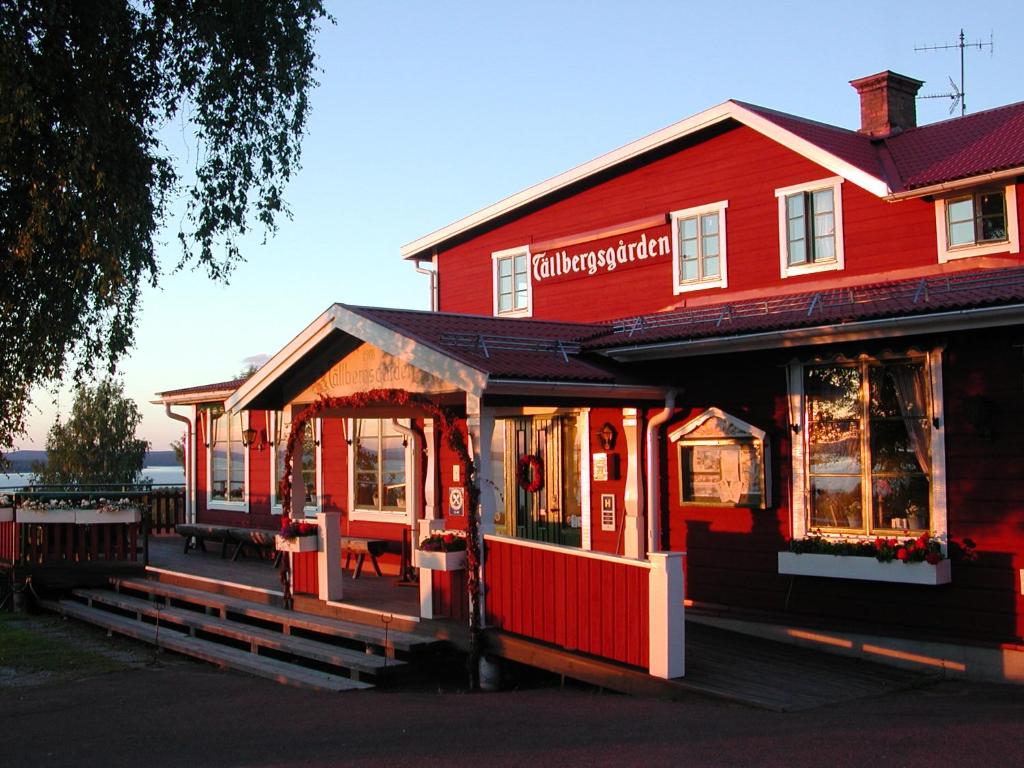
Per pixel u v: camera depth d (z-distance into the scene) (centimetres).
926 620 1002
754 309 1201
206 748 795
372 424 1630
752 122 1372
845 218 1299
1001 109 1438
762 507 1128
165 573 1570
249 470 1955
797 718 784
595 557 941
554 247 1644
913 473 1020
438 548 1079
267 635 1213
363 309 1160
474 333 1155
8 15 902
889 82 1538
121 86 992
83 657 1252
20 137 938
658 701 876
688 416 1213
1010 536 947
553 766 657
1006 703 850
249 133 1039
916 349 1012
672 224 1484
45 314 975
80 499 1641
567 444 1405
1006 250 1160
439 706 916
